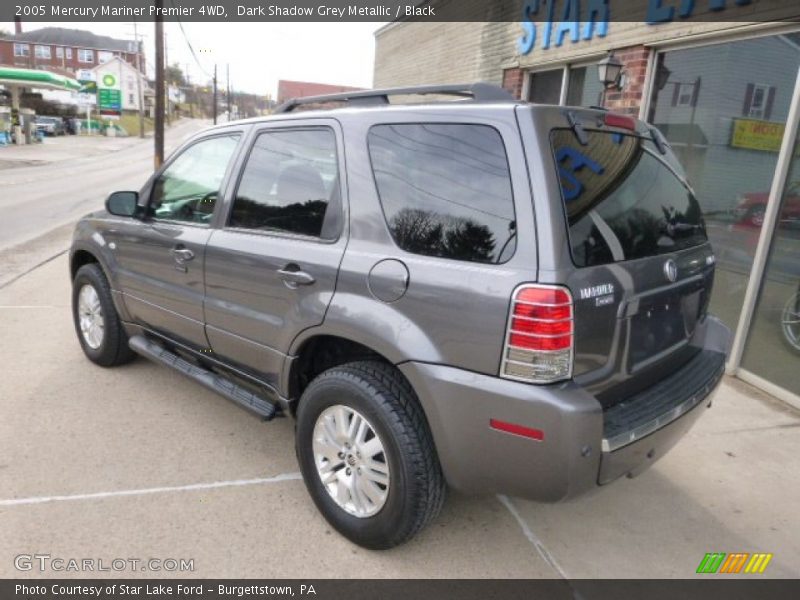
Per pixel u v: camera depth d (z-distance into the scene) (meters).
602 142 2.52
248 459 3.42
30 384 4.23
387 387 2.53
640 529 3.01
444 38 10.55
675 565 2.77
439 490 2.52
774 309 4.66
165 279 3.67
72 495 3.00
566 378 2.18
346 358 2.94
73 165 29.08
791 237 4.53
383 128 2.64
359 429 2.63
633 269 2.43
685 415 2.62
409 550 2.75
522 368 2.14
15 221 12.15
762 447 3.83
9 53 93.00
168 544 2.71
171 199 3.75
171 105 94.12
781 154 4.55
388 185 2.58
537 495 2.24
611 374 2.39
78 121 59.12
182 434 3.65
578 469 2.15
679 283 2.75
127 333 4.32
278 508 3.00
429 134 2.48
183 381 4.38
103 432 3.63
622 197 2.53
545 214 2.14
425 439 2.46
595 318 2.24
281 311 2.91
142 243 3.82
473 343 2.23
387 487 2.55
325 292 2.68
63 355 4.80
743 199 5.05
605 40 6.31
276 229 3.01
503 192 2.24
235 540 2.76
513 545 2.84
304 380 3.04
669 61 5.72
